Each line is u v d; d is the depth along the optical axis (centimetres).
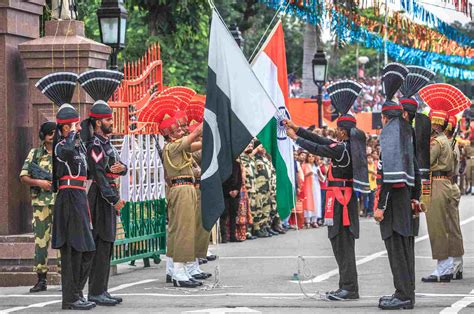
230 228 2570
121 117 1945
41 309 1496
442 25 2559
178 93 2005
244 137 1595
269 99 1600
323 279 1809
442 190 1756
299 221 2992
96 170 1509
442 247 1753
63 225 1485
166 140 1769
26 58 1862
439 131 1797
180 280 1728
